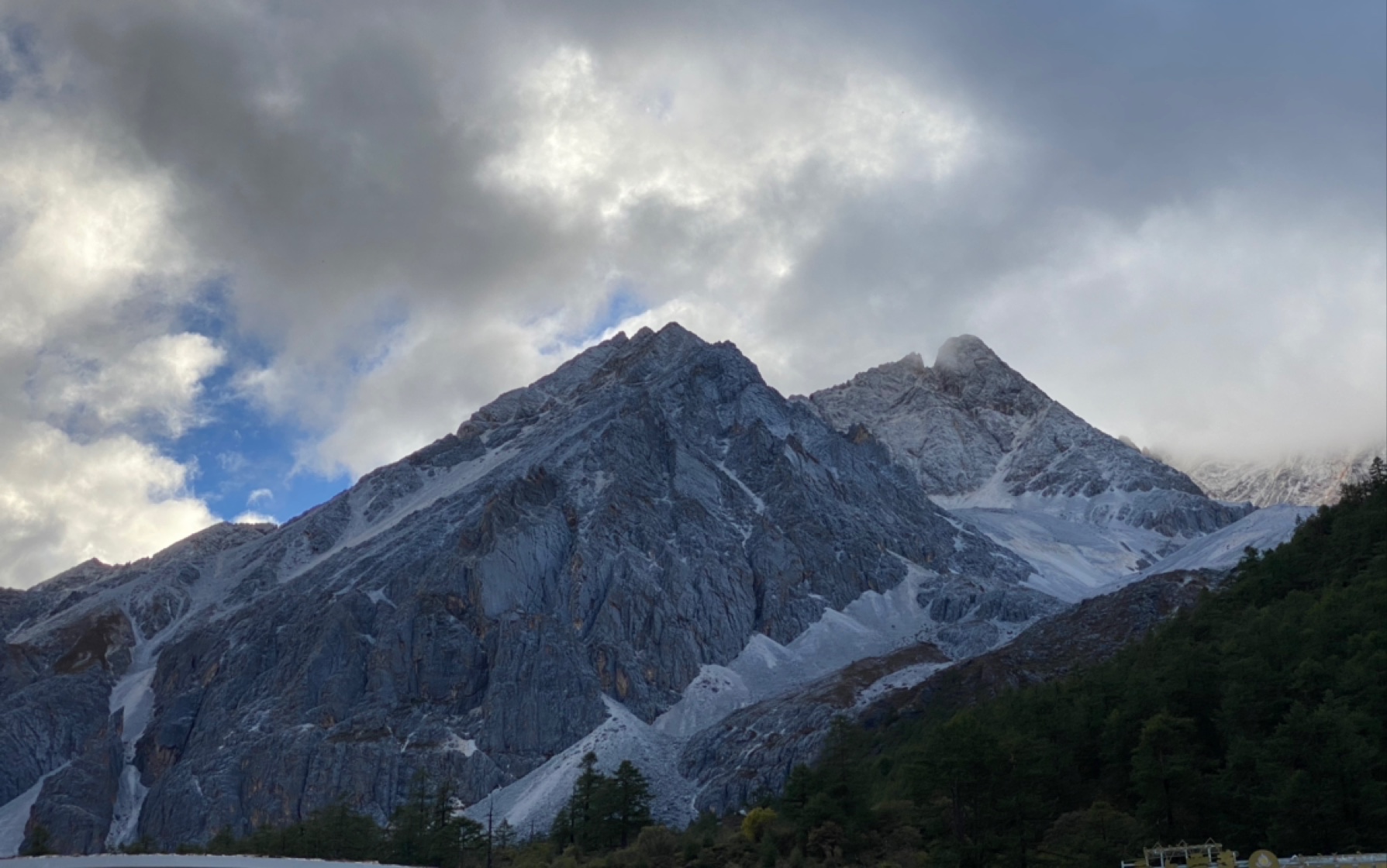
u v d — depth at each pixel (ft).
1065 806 536.83
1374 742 469.57
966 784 517.55
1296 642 566.36
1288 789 444.96
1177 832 472.85
